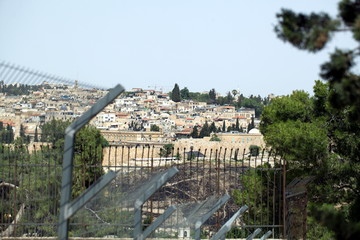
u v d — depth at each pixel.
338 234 14.18
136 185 20.88
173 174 18.06
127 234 22.69
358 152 40.75
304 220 23.25
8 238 21.80
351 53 13.98
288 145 38.78
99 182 15.00
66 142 14.96
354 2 13.91
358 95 14.18
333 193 39.94
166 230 24.56
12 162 23.20
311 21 13.93
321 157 39.22
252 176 38.06
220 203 20.84
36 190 24.12
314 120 43.22
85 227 22.28
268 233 24.05
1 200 23.03
